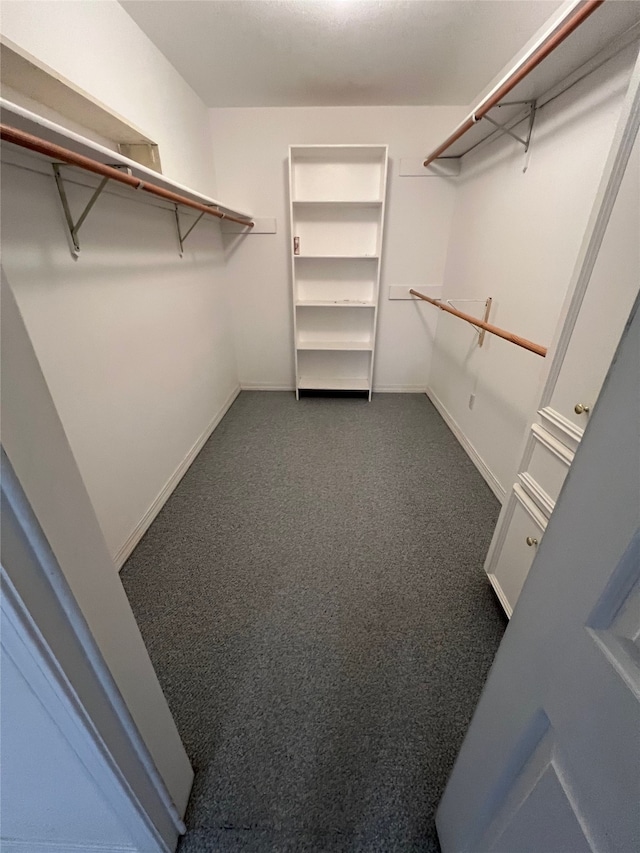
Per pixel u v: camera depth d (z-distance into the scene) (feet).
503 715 1.71
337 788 2.92
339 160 9.00
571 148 4.68
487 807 1.88
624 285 2.52
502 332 5.32
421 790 2.91
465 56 6.37
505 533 4.22
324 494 6.66
